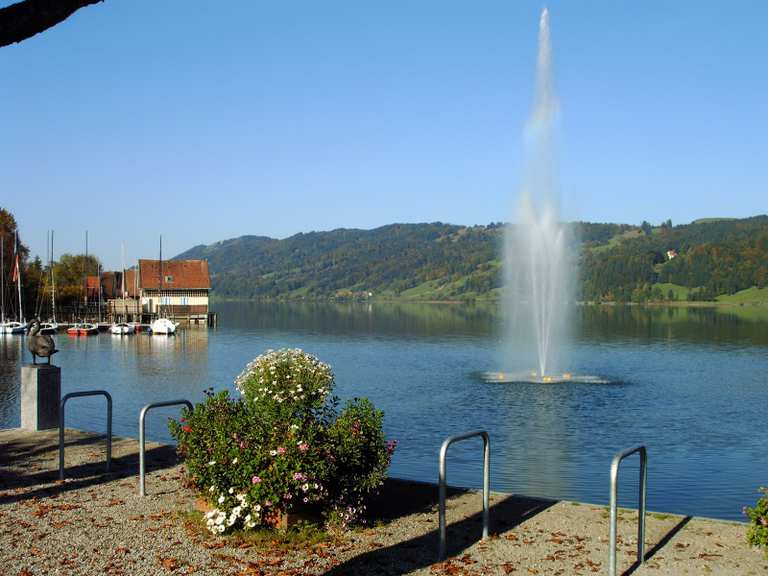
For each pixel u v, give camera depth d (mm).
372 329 104375
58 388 15414
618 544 8328
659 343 73188
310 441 8703
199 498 9461
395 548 8242
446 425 28688
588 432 27281
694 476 20531
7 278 96312
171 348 73438
